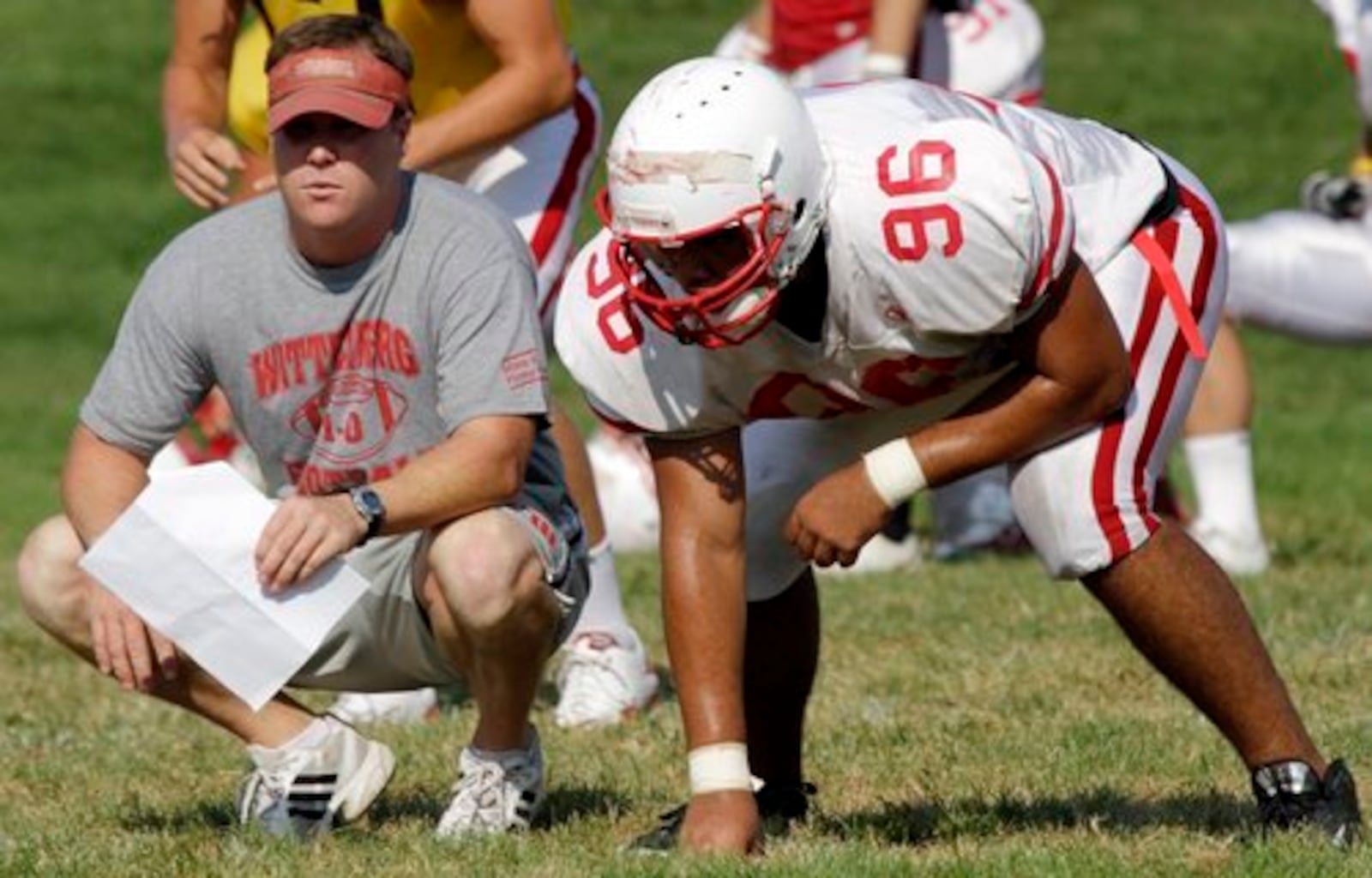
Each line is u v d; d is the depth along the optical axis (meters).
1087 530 18.11
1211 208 19.17
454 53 25.59
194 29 25.67
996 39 35.91
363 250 19.12
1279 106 75.00
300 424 19.50
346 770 19.88
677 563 18.17
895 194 16.83
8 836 20.36
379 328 19.22
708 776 18.16
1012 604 31.48
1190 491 42.72
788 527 17.97
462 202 19.44
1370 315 34.59
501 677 19.28
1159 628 18.41
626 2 82.75
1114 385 17.75
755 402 17.91
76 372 57.94
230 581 18.31
